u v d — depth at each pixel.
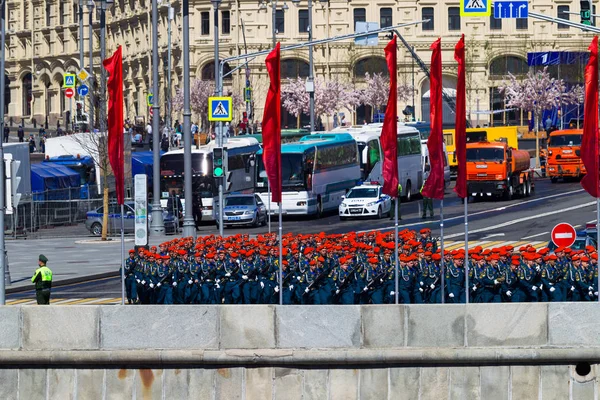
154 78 76.62
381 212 85.56
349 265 42.41
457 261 42.03
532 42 155.75
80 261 67.75
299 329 33.03
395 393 32.81
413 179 99.69
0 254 45.34
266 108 40.12
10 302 52.06
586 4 61.44
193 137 140.25
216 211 87.94
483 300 41.88
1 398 33.56
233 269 45.19
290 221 87.50
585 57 149.38
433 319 32.88
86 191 99.19
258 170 89.00
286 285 43.75
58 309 33.50
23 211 89.00
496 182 90.00
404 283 41.91
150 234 76.31
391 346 32.91
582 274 41.38
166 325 33.28
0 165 45.56
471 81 156.00
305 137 93.81
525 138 141.62
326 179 90.44
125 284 48.53
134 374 33.25
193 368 33.12
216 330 33.19
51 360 33.28
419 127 114.25
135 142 125.62
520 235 71.19
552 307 32.91
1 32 53.00
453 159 118.25
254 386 32.94
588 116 38.19
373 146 99.62
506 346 32.88
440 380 32.75
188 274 46.38
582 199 90.50
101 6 99.88
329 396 32.81
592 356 32.59
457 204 92.50
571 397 32.81
